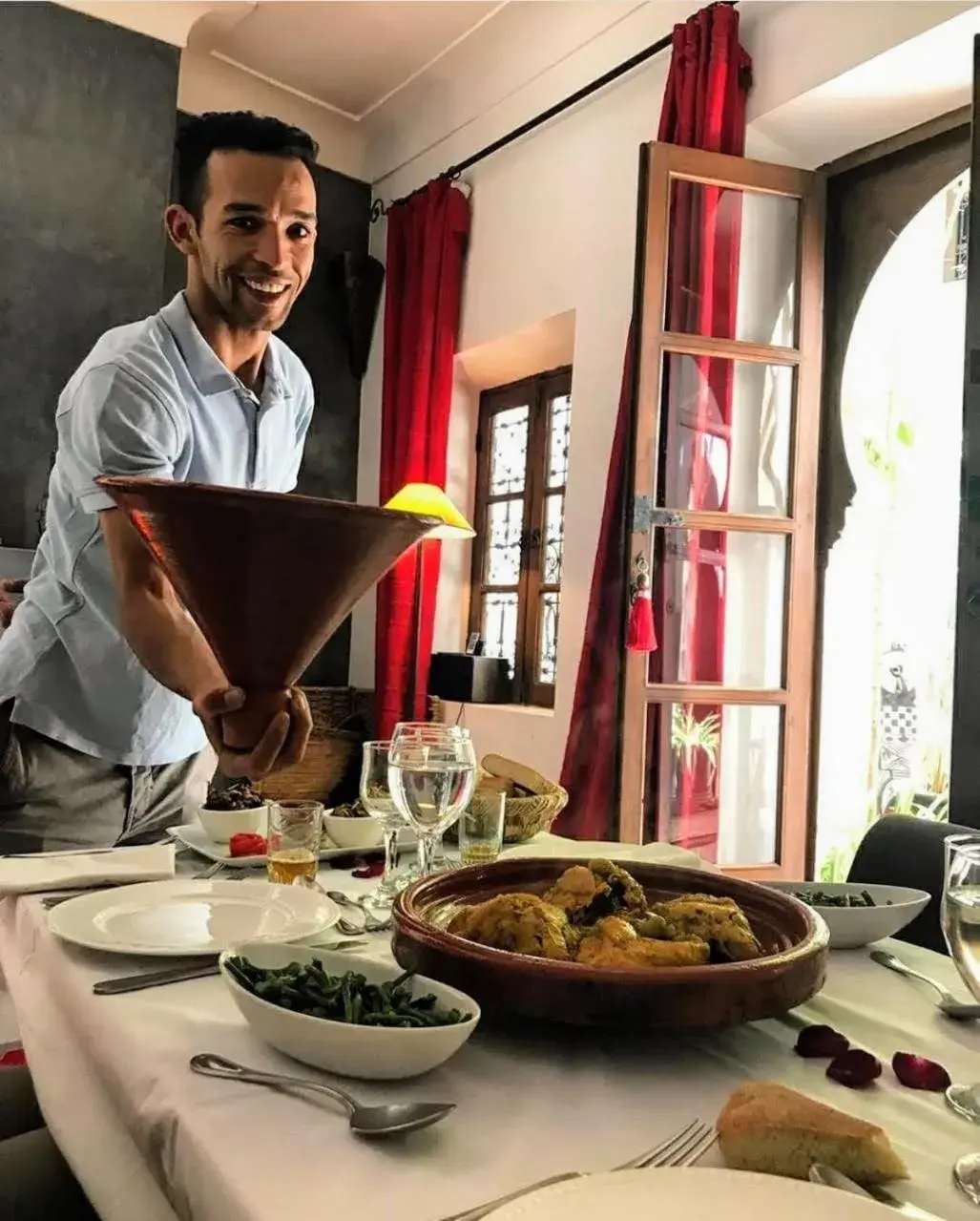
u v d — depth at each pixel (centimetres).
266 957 73
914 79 243
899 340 291
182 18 358
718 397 269
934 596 302
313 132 441
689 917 74
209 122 119
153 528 55
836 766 284
